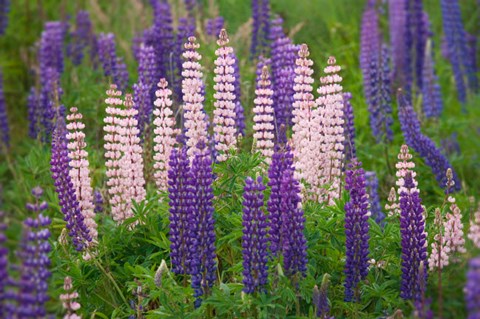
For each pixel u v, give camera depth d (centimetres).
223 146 641
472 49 1212
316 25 1192
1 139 963
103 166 818
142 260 631
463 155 920
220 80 646
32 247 457
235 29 1105
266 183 615
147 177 747
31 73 1123
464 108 1121
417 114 984
